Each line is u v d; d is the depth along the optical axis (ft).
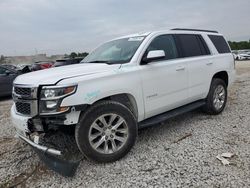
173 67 14.57
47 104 10.28
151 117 14.07
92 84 10.93
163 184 9.78
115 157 11.64
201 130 15.44
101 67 12.15
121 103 12.27
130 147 12.06
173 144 13.50
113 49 14.88
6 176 11.18
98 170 11.10
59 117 10.39
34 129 11.01
